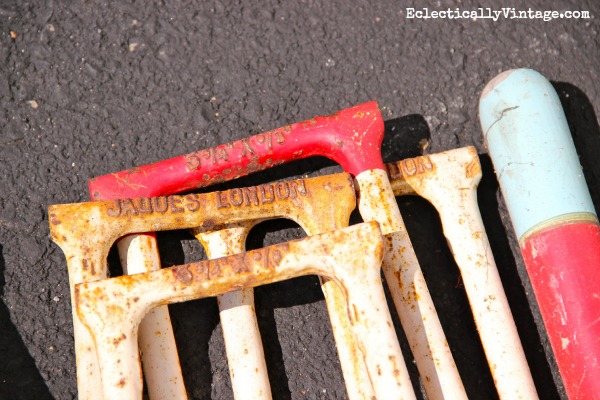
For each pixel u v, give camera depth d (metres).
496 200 0.62
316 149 0.59
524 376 0.56
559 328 0.57
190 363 0.58
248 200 0.57
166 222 0.56
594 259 0.57
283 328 0.59
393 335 0.54
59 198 0.60
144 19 0.64
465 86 0.64
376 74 0.64
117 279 0.53
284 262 0.54
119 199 0.56
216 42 0.64
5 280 0.58
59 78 0.62
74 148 0.61
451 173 0.59
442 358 0.56
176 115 0.62
